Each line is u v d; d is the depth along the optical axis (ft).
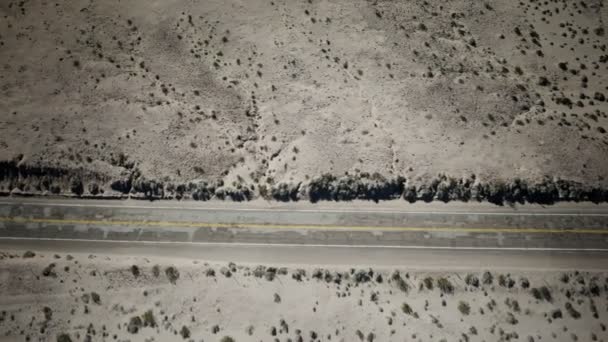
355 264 153.07
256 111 178.60
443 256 154.61
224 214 162.71
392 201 164.66
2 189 165.89
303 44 192.03
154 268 150.61
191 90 181.78
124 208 164.14
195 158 168.96
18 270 149.48
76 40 191.01
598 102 181.47
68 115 174.91
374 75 185.78
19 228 160.15
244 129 174.60
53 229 160.25
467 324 143.13
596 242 156.97
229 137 173.06
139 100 178.81
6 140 169.07
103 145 169.89
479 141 172.86
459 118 177.37
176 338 140.67
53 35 192.13
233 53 190.08
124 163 167.84
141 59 188.14
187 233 159.63
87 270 150.20
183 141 171.63
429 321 143.54
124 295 146.61
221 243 157.69
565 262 153.69
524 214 161.99
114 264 151.43
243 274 150.71
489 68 188.24
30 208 163.73
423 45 192.54
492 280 149.59
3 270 149.28
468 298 147.23
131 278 149.07
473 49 192.65
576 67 189.37
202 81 183.73
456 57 190.49
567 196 164.45
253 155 170.60
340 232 159.22
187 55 189.37
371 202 164.45
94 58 187.11
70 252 155.94
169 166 167.63
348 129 174.29
